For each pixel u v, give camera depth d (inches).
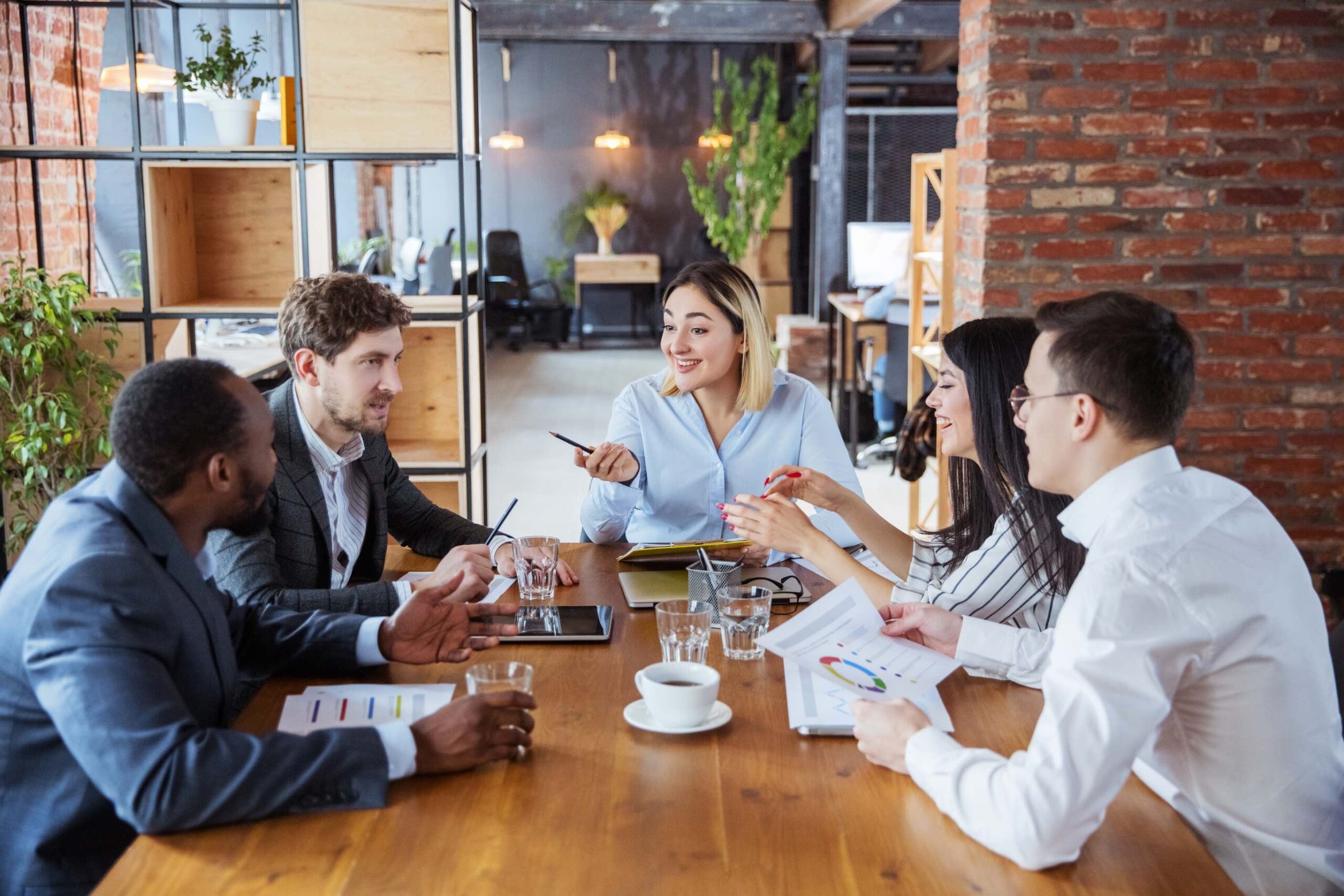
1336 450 150.9
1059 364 56.2
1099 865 48.9
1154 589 51.2
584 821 51.5
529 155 500.1
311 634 68.6
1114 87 145.9
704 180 504.4
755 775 56.2
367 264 356.5
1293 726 53.8
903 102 493.0
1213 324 149.5
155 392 55.8
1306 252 147.8
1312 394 150.1
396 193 489.4
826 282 367.2
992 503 79.0
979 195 150.5
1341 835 55.7
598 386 380.5
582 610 80.2
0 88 175.6
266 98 177.8
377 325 84.1
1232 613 51.5
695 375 99.5
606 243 494.0
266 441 58.9
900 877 47.4
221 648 60.4
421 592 68.9
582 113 498.9
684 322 98.7
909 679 65.0
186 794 49.4
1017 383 74.5
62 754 54.7
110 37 268.8
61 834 55.0
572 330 511.2
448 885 46.4
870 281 293.4
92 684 50.2
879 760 56.9
